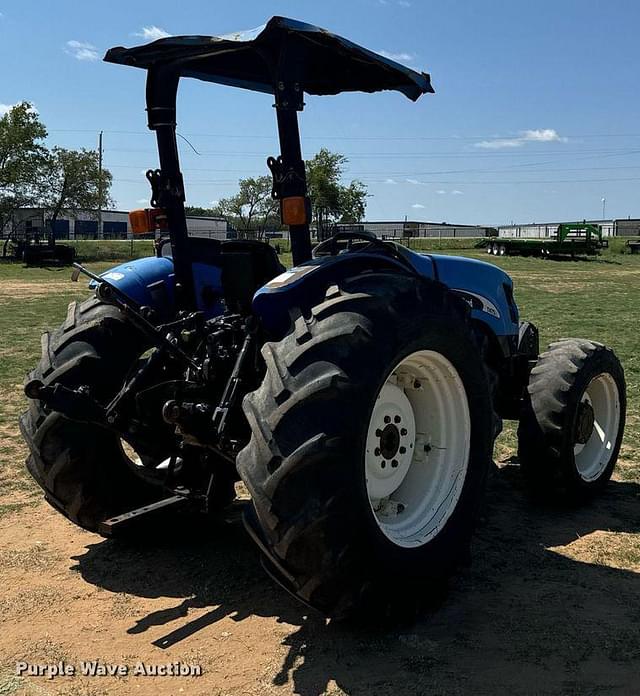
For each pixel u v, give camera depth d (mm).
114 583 4094
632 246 51812
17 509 5230
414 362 3699
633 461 6289
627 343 12711
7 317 17453
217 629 3598
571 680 3168
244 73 4516
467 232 73500
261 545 3102
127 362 4254
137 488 4469
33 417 4207
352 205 37656
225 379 3857
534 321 16172
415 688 3113
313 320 3281
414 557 3514
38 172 55375
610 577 4148
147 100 4152
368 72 4559
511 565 4293
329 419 3064
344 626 3602
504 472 6035
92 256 49500
